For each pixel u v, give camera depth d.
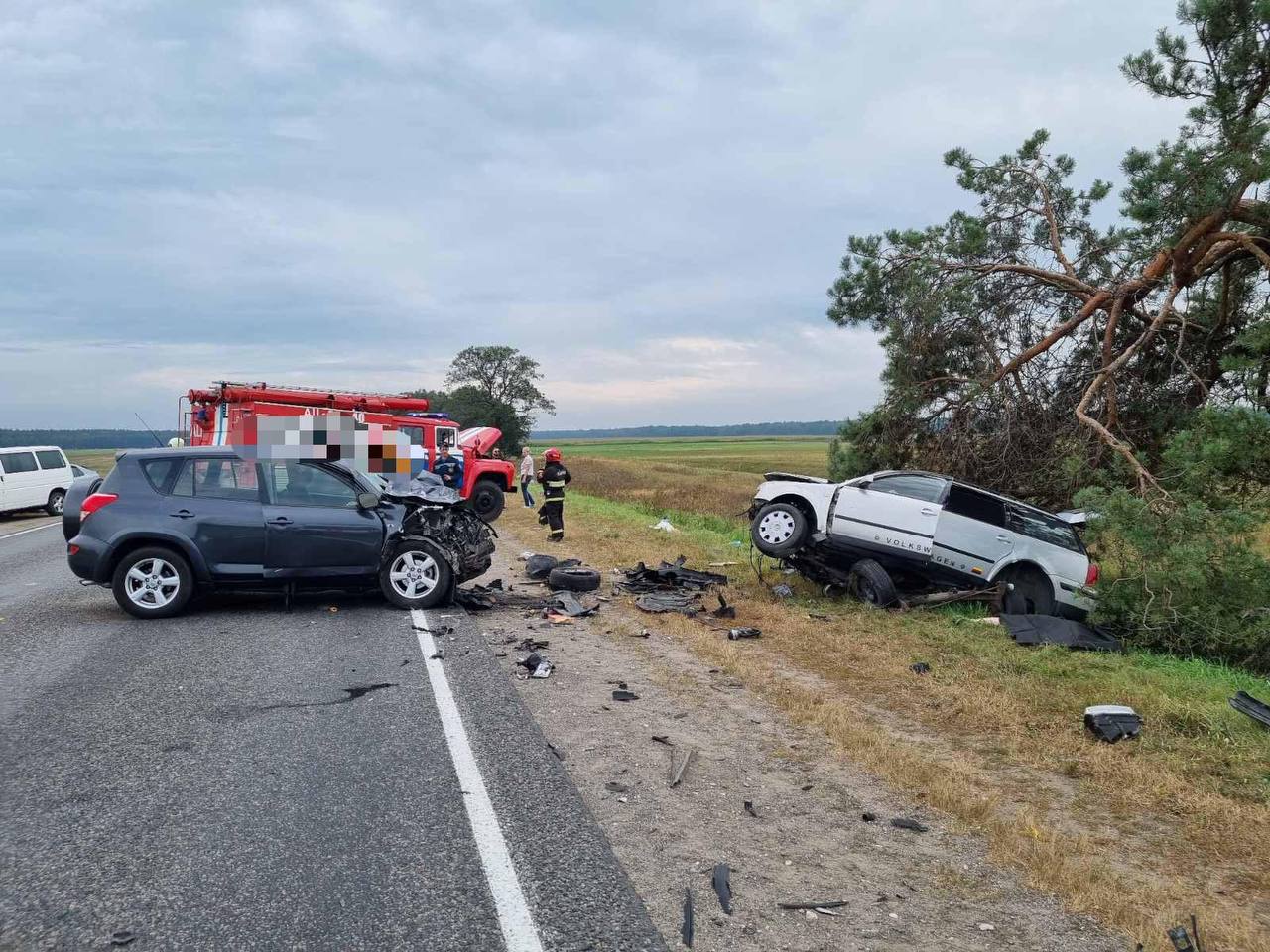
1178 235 11.98
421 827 4.05
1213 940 3.37
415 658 7.21
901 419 14.90
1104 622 9.64
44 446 24.14
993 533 10.41
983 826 4.36
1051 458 13.62
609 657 7.61
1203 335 13.42
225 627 8.39
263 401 19.86
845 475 15.55
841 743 5.48
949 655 8.00
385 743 5.18
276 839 3.90
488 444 23.83
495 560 13.38
